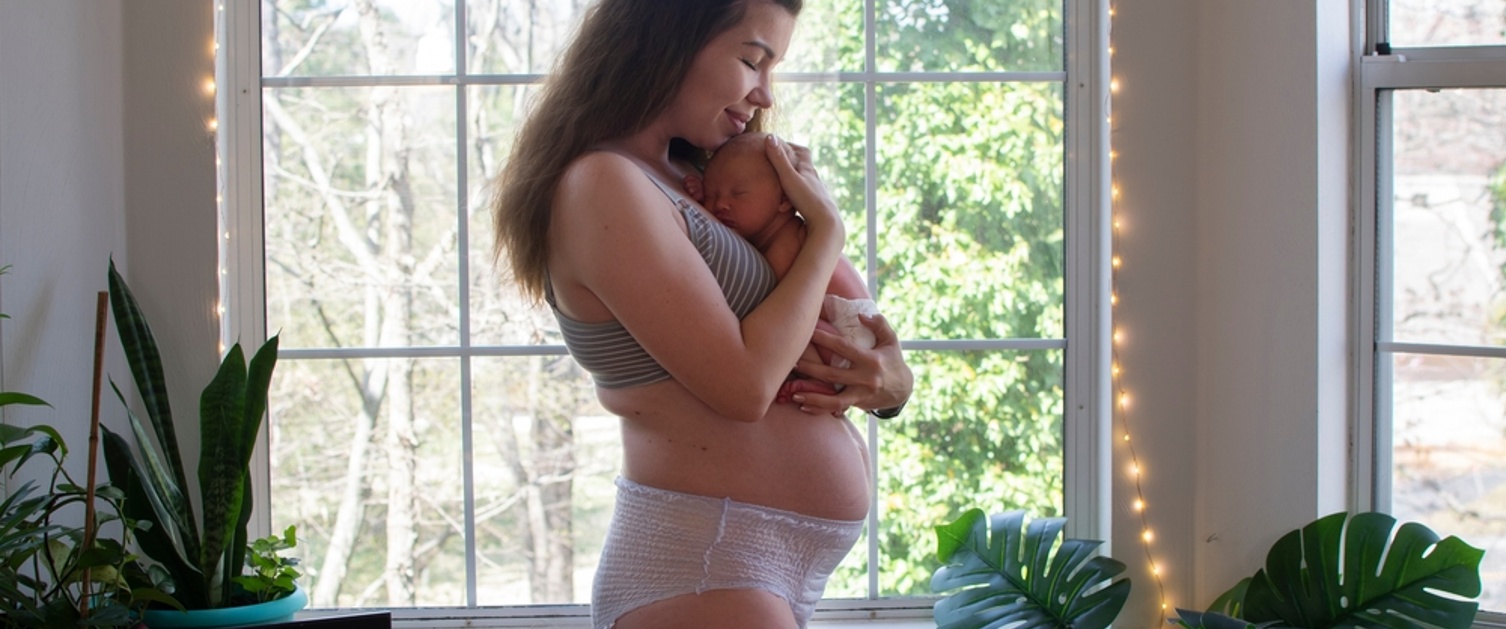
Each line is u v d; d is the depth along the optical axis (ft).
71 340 6.22
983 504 7.59
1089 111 7.43
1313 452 6.77
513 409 7.39
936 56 7.44
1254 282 6.88
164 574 5.88
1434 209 6.82
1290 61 6.73
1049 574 6.76
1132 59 7.04
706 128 4.85
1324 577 6.49
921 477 7.59
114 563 5.32
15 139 5.68
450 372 7.36
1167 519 7.14
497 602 7.45
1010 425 7.57
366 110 7.24
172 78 6.77
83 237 6.33
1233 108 6.89
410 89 7.24
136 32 6.76
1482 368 6.73
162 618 5.70
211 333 6.83
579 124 4.75
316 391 7.31
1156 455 7.13
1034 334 7.55
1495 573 6.77
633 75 4.72
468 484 7.40
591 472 7.45
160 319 6.79
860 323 4.98
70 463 6.23
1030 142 7.48
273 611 5.96
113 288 6.20
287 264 7.25
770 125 5.69
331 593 7.39
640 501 4.73
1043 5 7.44
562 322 4.87
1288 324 6.81
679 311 4.27
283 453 7.32
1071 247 7.48
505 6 7.24
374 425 7.35
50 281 6.01
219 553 5.88
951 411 7.55
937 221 7.49
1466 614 6.18
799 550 4.75
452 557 7.42
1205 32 7.00
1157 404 7.12
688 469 4.64
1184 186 7.06
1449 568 6.29
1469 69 6.63
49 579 6.19
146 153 6.78
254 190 7.17
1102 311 7.43
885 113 7.43
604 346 4.68
